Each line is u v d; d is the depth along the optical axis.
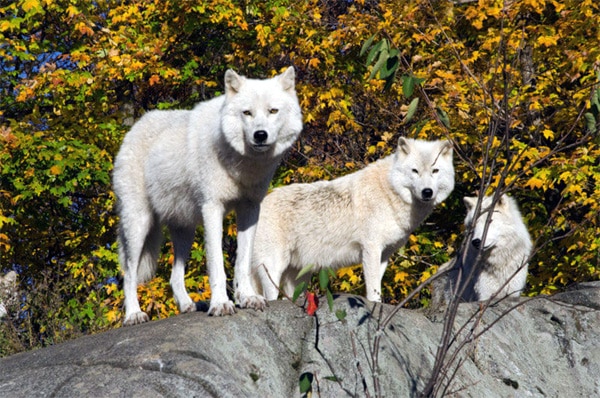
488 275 13.54
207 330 8.34
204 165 9.39
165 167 9.95
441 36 19.31
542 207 20.34
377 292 13.11
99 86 20.09
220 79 22.16
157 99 24.06
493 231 13.11
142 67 19.97
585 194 16.89
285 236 13.75
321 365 8.87
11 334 12.61
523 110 17.28
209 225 9.36
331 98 19.80
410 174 12.91
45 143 19.06
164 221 10.45
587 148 17.36
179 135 10.02
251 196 9.58
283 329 9.08
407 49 19.17
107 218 21.23
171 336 8.10
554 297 11.64
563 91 17.86
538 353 10.85
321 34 20.61
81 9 20.22
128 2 23.23
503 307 11.05
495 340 10.45
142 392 7.16
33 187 18.95
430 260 19.11
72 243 21.31
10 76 21.31
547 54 18.03
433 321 10.48
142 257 10.71
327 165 19.55
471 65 18.72
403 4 17.47
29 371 7.88
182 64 22.83
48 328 13.19
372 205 13.17
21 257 21.38
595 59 16.75
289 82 9.54
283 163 20.86
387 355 9.16
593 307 11.40
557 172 16.69
